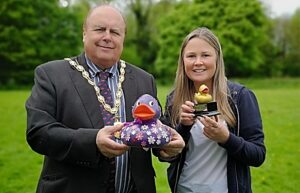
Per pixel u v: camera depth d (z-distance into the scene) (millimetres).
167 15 36281
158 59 35531
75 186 2768
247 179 3053
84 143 2602
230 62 34531
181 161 3143
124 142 2605
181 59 3221
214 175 3057
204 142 3074
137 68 3166
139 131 2594
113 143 2533
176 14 35688
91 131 2637
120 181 2875
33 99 2824
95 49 2883
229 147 2879
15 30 31516
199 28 3191
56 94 2830
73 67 2949
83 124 2787
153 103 2709
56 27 33938
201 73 3057
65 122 2803
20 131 10391
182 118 2967
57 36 34000
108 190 2850
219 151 3066
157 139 2600
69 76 2896
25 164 7289
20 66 32719
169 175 3254
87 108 2822
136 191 2928
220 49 3123
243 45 34469
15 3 31469
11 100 18531
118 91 2943
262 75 37594
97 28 2863
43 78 2875
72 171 2783
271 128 10523
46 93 2816
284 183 6316
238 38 33875
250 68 34938
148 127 2619
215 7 34531
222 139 2867
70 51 34281
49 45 33406
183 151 3129
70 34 34062
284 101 16922
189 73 3107
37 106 2779
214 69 3078
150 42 39594
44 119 2721
